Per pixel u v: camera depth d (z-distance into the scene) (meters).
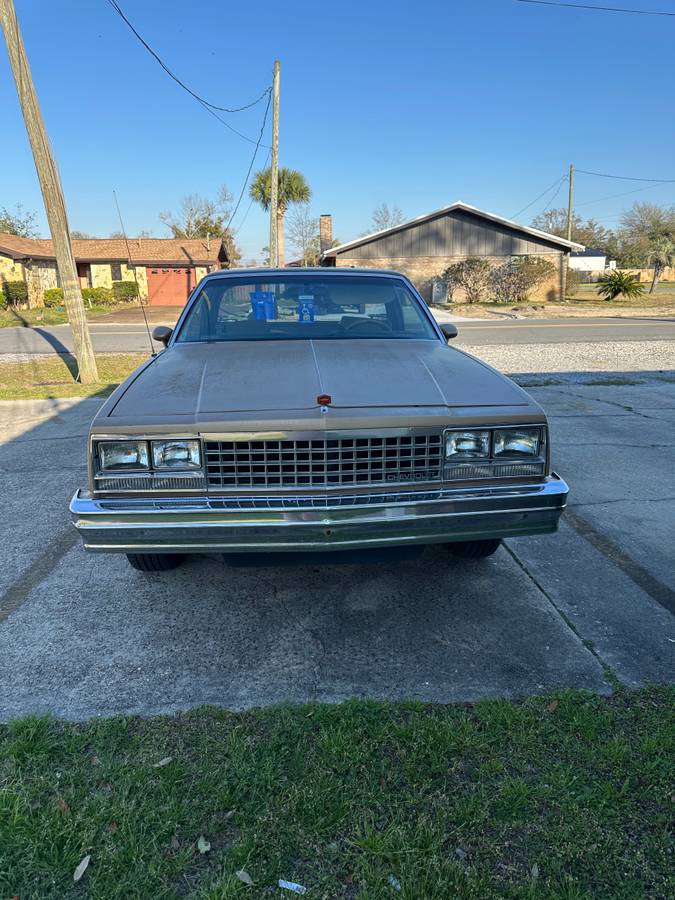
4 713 2.50
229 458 2.63
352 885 1.79
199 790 2.10
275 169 22.92
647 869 1.83
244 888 1.77
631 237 57.75
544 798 2.06
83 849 1.89
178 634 3.09
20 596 3.45
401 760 2.24
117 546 2.64
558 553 3.92
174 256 36.88
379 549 2.86
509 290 31.58
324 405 2.71
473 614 3.25
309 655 2.91
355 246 31.47
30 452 6.27
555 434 6.88
